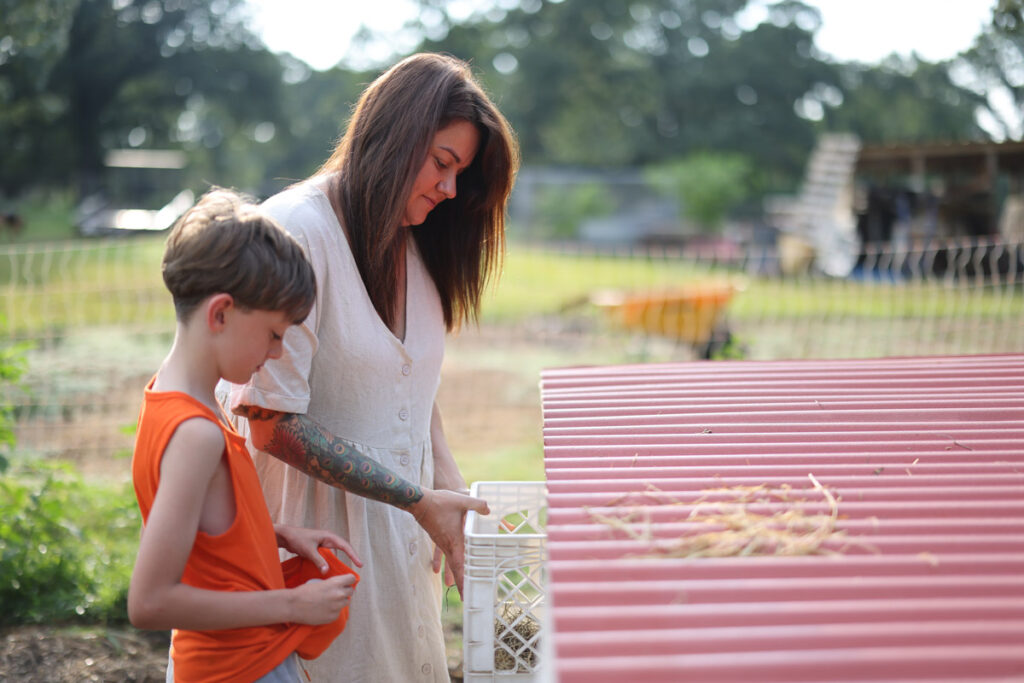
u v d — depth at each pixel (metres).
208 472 1.52
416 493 1.93
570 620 1.18
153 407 1.56
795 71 44.97
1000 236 13.37
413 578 2.14
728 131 43.59
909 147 15.76
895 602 1.21
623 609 1.21
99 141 39.34
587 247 28.17
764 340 9.91
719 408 2.16
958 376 2.48
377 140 1.95
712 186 31.45
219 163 49.88
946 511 1.51
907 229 16.89
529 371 9.12
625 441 1.94
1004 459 1.77
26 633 3.41
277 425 1.84
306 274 1.61
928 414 2.08
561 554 1.36
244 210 1.60
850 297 13.16
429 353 2.17
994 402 2.16
